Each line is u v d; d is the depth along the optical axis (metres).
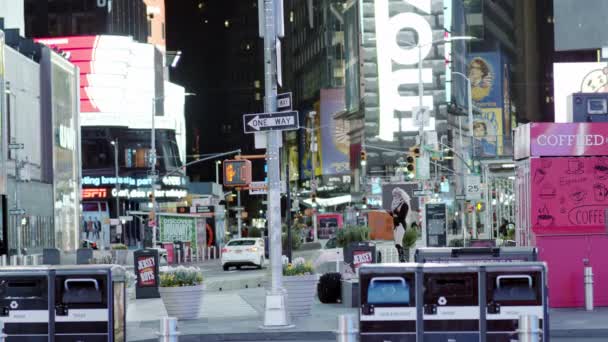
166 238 96.94
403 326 18.53
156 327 29.84
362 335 18.58
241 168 40.44
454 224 119.44
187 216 103.38
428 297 18.52
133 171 145.00
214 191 168.75
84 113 145.12
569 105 34.06
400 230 56.66
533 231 32.50
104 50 144.75
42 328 19.39
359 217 137.88
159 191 145.62
